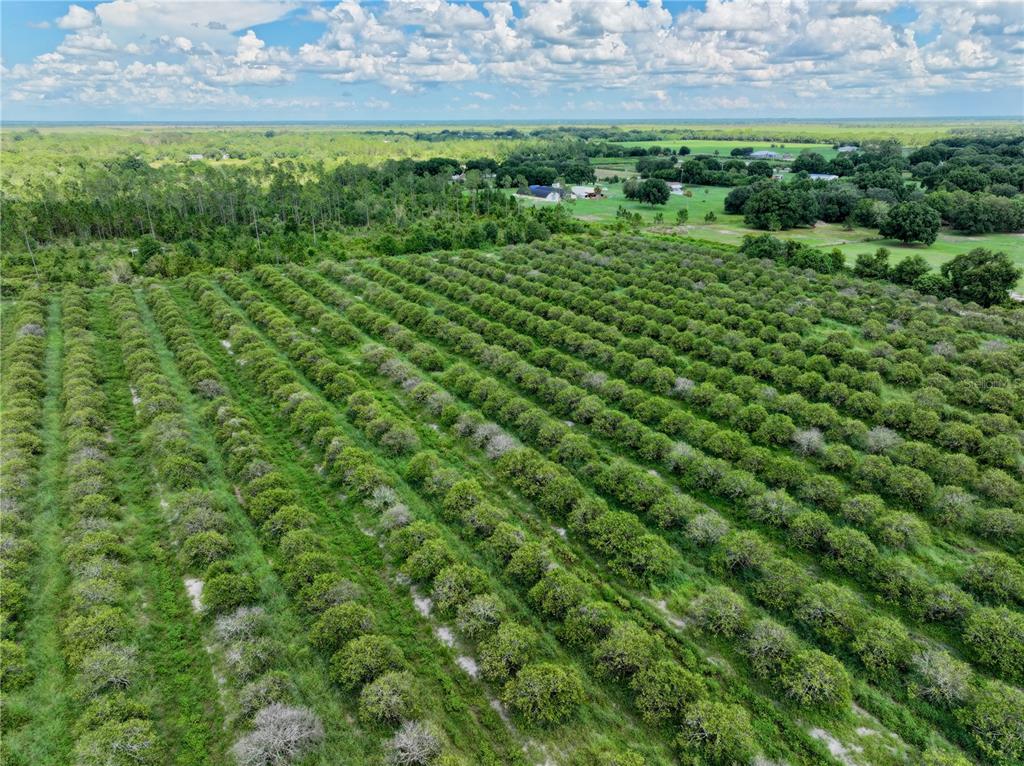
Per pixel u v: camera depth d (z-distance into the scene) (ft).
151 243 356.79
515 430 173.17
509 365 206.59
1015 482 142.82
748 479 142.51
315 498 143.74
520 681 93.91
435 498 142.82
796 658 98.48
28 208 382.42
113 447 161.68
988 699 92.32
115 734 85.40
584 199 638.94
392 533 126.93
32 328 234.99
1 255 349.20
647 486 140.36
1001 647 101.30
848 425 166.50
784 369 199.52
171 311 256.32
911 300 274.16
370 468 145.48
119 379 204.85
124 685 96.12
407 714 91.20
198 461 154.71
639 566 121.39
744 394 188.85
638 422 169.07
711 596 110.93
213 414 176.55
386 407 185.06
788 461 148.46
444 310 264.11
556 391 188.14
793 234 440.86
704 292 288.10
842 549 121.70
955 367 202.08
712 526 127.95
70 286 294.46
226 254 354.74
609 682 98.53
